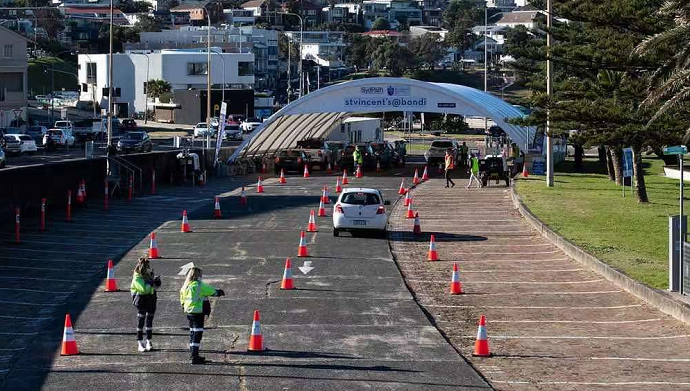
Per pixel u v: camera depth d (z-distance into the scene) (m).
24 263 28.27
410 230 36.47
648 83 32.53
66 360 17.86
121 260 28.77
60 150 79.94
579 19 33.69
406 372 17.30
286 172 62.78
